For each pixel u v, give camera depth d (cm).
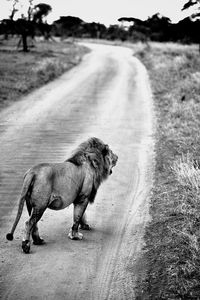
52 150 3105
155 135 3594
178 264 1510
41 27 17050
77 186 1720
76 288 1438
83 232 1880
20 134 3597
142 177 2597
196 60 7662
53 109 4709
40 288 1430
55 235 1833
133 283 1467
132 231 1884
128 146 3288
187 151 2803
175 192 2194
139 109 4753
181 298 1332
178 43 13962
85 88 6222
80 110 4681
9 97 5191
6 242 1741
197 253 1542
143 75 7675
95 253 1686
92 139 1856
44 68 7506
